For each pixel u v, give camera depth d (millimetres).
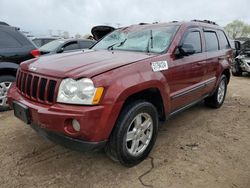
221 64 5195
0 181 2818
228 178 2973
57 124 2607
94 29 5965
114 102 2654
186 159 3365
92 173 3016
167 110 3506
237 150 3662
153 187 2787
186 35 4031
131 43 4043
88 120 2533
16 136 3922
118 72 2785
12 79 5086
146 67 3105
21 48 5230
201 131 4316
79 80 2605
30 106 2879
